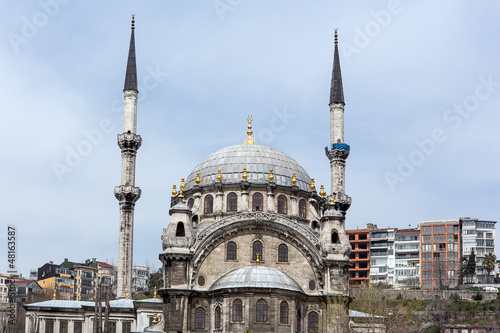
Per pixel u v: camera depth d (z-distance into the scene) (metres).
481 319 154.50
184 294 91.88
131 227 125.50
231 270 95.25
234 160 106.81
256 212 96.69
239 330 87.50
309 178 110.81
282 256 97.12
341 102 132.12
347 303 95.06
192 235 94.75
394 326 106.31
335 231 97.56
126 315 113.19
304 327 93.56
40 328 112.69
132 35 137.25
